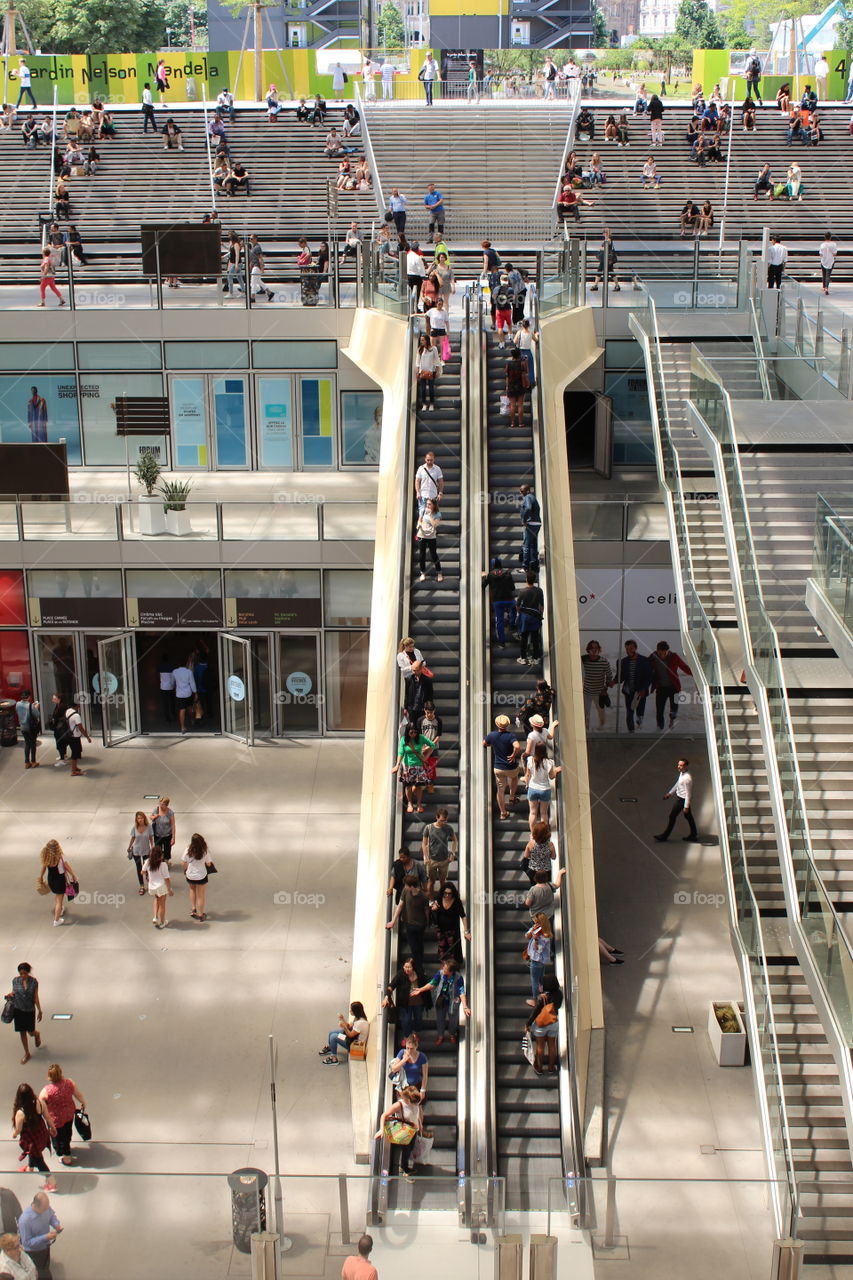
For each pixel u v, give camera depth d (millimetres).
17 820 23812
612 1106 16516
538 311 25375
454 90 46031
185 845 22906
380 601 22625
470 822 17828
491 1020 15938
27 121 43344
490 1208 12031
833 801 16109
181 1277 11727
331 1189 12008
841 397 21766
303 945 20000
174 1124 16047
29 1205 11758
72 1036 17828
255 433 31188
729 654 19797
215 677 28578
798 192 39594
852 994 12891
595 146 42219
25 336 30484
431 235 35625
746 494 19797
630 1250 12164
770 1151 14836
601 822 23609
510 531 21938
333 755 26891
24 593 27328
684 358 25547
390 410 25266
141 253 33125
